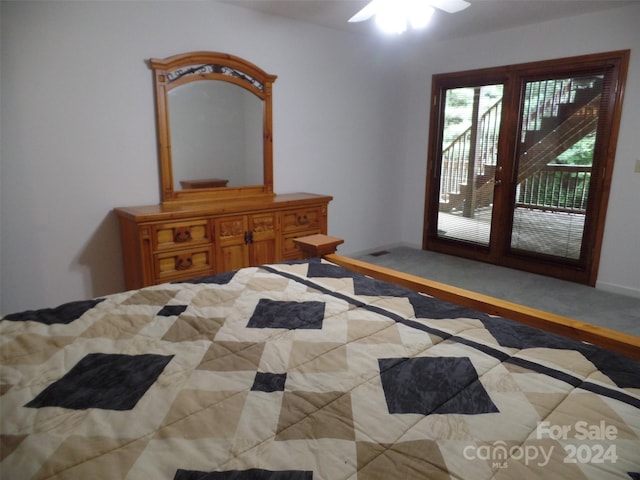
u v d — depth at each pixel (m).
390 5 2.38
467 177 4.43
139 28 2.84
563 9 3.33
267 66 3.52
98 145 2.79
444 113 4.52
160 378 1.07
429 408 0.96
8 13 2.39
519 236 4.13
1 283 2.57
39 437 0.85
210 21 3.14
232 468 0.79
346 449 0.84
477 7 3.30
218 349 1.22
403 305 1.56
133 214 2.58
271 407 0.96
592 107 3.52
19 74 2.47
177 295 1.62
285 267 2.00
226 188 3.38
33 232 2.64
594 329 1.36
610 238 3.54
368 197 4.59
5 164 2.49
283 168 3.79
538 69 3.76
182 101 3.08
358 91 4.24
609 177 3.47
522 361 1.15
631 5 3.22
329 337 1.29
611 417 0.91
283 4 3.23
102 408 0.95
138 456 0.81
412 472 0.78
